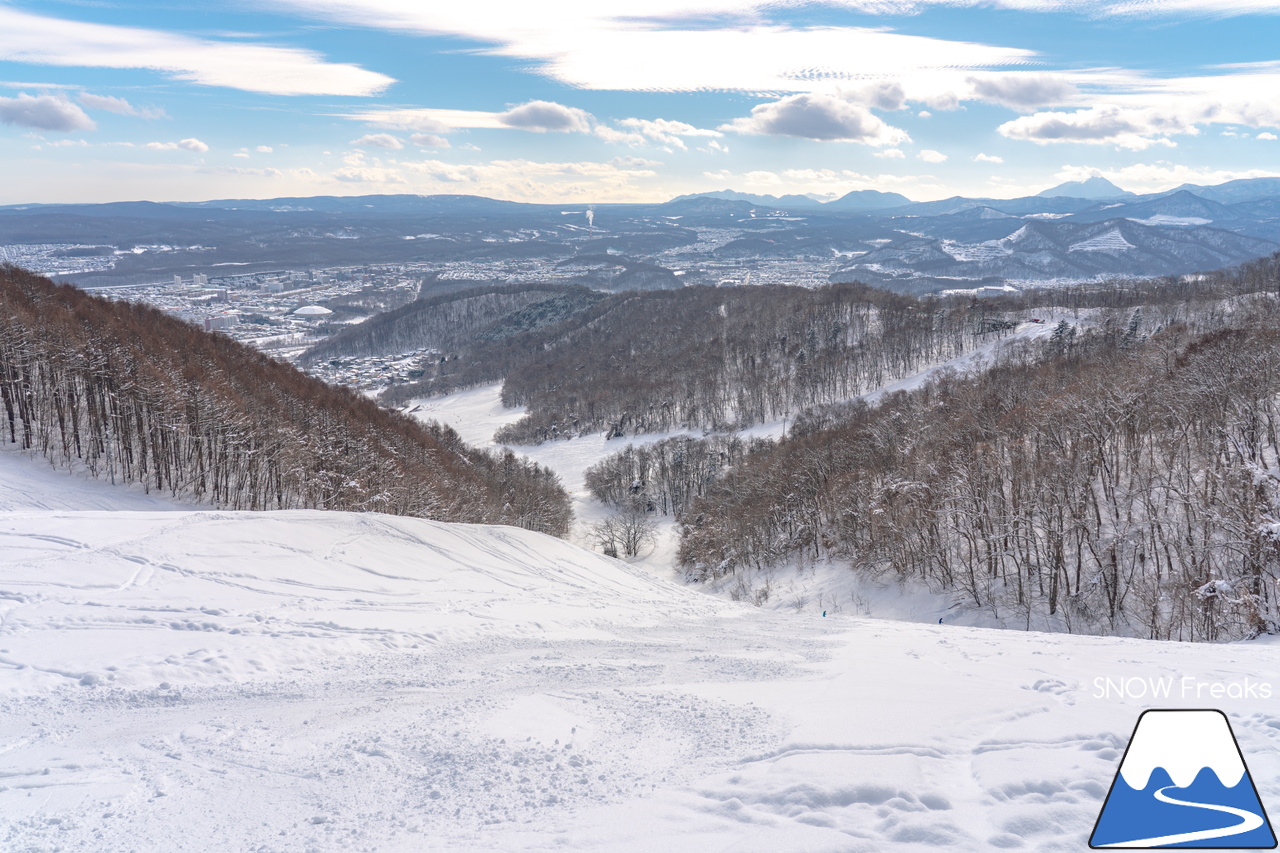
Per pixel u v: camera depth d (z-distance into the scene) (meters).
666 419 192.12
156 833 9.97
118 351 78.38
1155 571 49.44
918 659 21.05
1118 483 60.03
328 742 13.34
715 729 13.46
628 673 19.12
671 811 9.91
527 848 9.02
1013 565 58.47
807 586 71.00
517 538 53.00
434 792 11.08
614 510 137.38
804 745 11.99
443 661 20.88
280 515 40.69
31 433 74.44
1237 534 44.00
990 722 12.95
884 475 76.94
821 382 182.12
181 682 17.62
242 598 26.66
